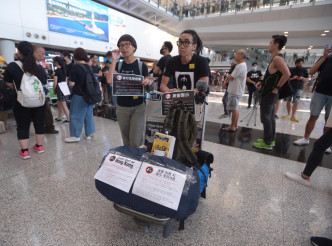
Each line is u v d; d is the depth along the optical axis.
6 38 7.56
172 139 1.30
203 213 1.60
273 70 2.68
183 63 1.69
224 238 1.36
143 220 1.13
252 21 13.73
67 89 3.93
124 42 1.88
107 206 1.65
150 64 15.43
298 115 6.09
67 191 1.84
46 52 8.17
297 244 1.33
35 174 2.13
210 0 14.77
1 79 3.65
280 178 2.21
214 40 17.81
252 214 1.60
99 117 5.02
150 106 1.68
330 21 11.72
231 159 2.69
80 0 9.84
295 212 1.64
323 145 1.93
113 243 1.29
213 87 16.36
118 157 1.18
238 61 3.66
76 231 1.38
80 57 2.92
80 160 2.51
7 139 3.22
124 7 13.00
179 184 1.04
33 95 2.22
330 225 1.50
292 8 11.70
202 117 1.57
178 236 1.37
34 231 1.37
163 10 13.96
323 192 1.95
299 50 17.89
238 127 4.36
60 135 3.50
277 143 3.36
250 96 6.92
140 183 1.06
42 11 8.46
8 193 1.78
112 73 1.93
